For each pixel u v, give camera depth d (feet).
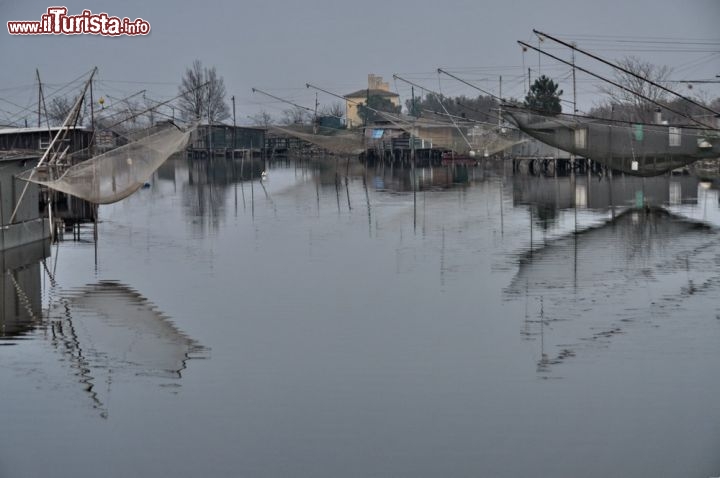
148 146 119.03
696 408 47.96
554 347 59.77
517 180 237.04
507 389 51.06
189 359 57.82
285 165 363.97
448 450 43.01
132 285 84.23
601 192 189.67
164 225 135.85
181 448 43.65
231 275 88.58
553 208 155.43
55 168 117.50
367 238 116.47
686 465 41.37
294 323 67.21
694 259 96.12
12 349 61.62
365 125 385.29
